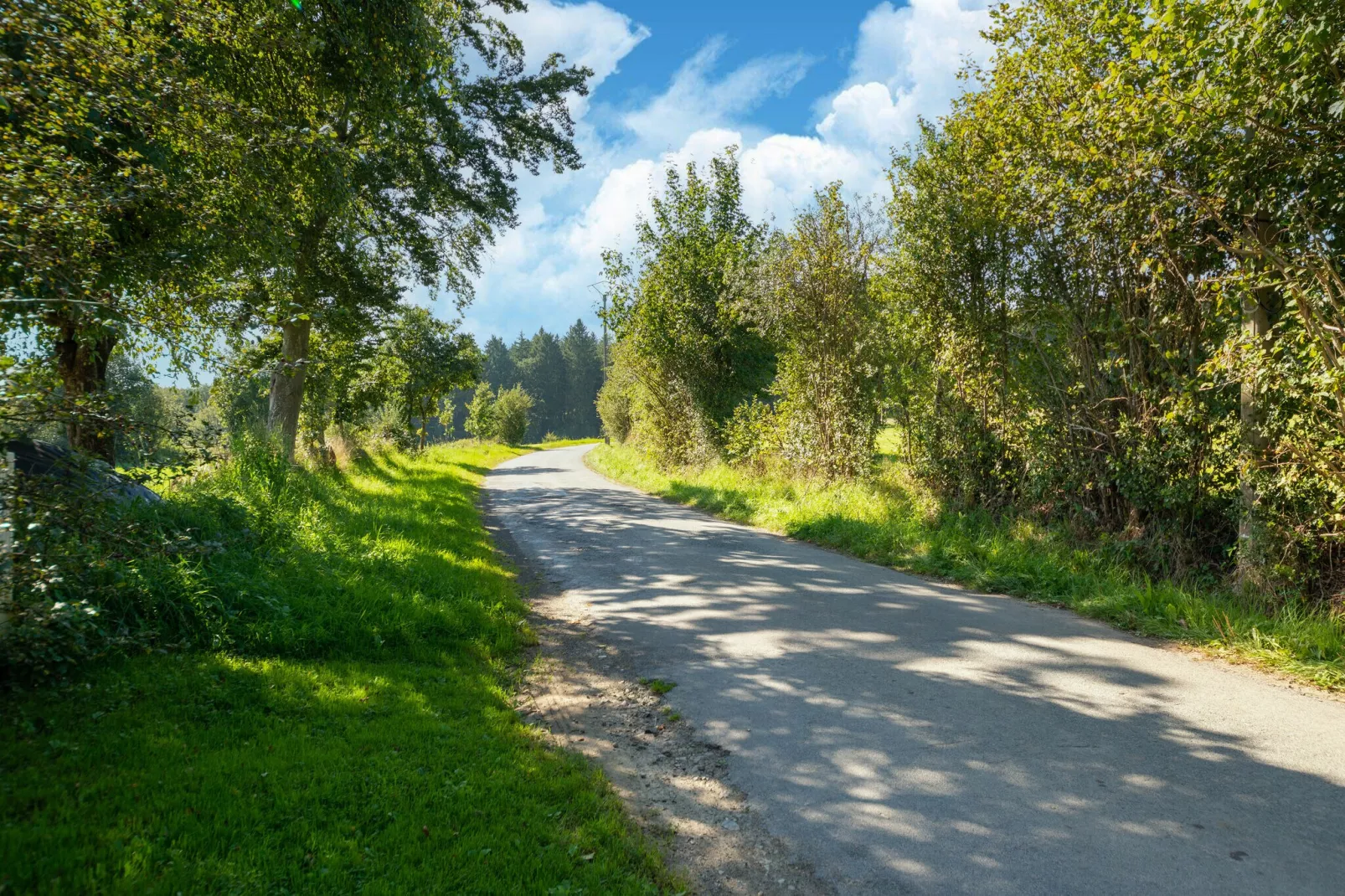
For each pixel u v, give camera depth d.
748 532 12.91
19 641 3.95
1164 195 7.45
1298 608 6.54
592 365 114.62
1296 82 5.64
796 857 3.17
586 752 4.32
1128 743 4.18
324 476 14.23
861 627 6.68
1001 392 10.89
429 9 13.50
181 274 8.42
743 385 22.39
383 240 17.12
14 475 4.03
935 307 11.50
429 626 6.22
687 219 22.44
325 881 2.73
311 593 6.41
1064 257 9.44
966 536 10.17
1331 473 6.14
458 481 22.94
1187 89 6.78
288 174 10.53
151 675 4.53
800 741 4.34
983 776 3.82
